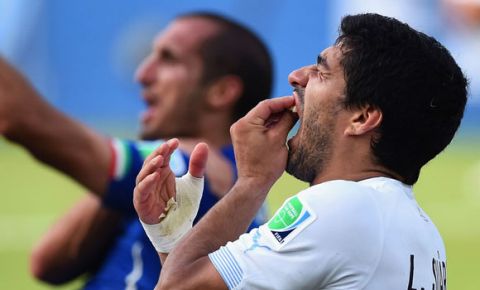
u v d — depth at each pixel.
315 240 8.51
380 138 8.99
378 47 8.92
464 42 54.66
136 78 15.40
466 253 34.69
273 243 8.62
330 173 9.16
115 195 13.34
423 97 8.93
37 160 13.34
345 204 8.61
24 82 12.90
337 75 9.07
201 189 9.50
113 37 56.94
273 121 9.60
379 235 8.60
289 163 9.47
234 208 9.27
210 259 8.77
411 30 9.09
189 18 15.40
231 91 15.10
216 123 15.11
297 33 55.66
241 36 15.23
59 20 56.41
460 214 42.41
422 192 46.91
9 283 28.83
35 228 37.91
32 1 55.62
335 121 9.07
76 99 56.94
